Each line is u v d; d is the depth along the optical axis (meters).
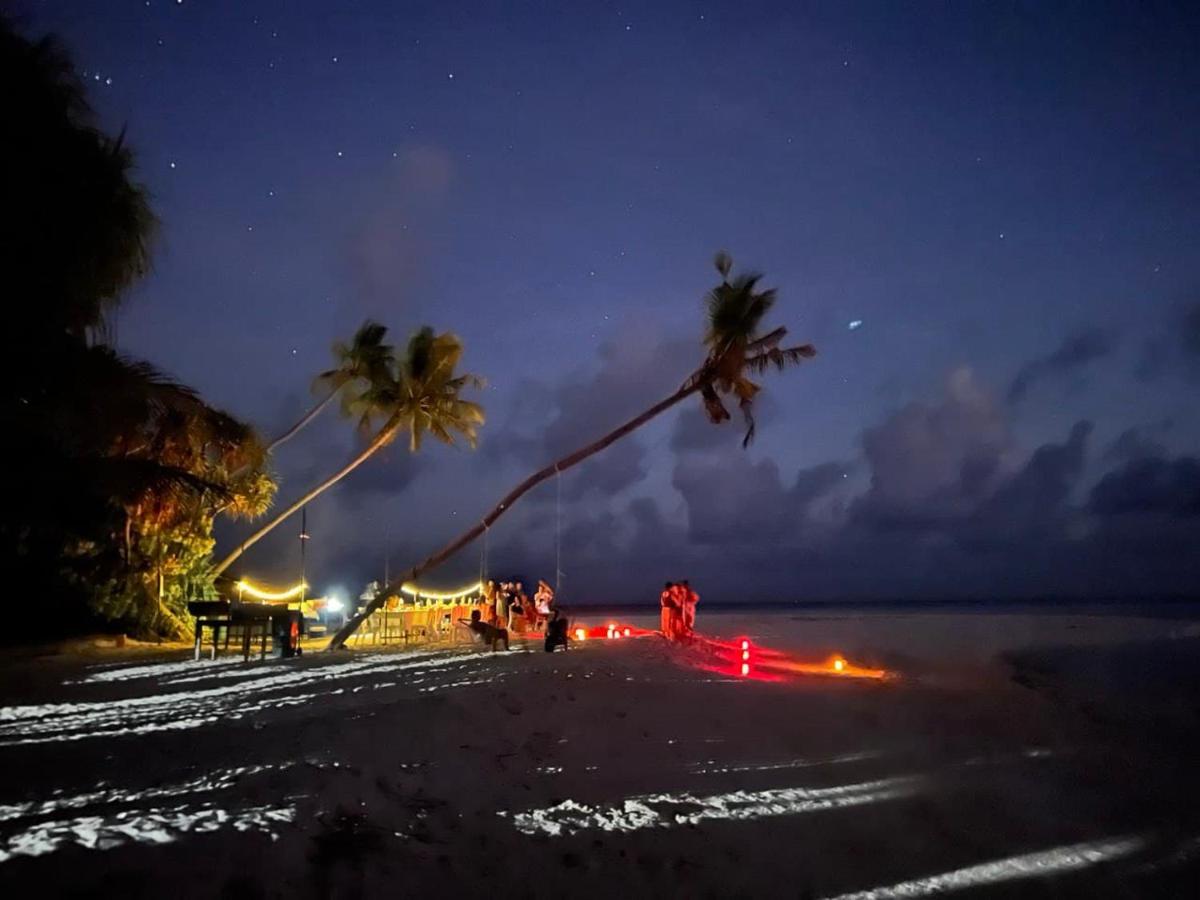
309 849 4.87
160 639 20.22
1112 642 30.00
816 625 43.47
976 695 14.06
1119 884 5.50
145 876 4.29
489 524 24.31
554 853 5.25
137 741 7.42
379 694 10.88
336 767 6.61
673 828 5.86
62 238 13.91
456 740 7.96
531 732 8.60
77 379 14.49
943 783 7.71
